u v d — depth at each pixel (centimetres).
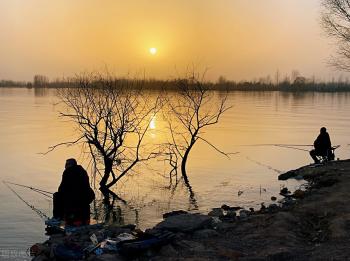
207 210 1647
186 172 2442
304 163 2800
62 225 1351
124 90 2223
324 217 1248
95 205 1745
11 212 1630
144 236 1052
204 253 984
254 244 1049
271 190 1966
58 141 3669
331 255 911
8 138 3862
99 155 2248
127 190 2009
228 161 2834
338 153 3200
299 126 5394
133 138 3803
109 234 1189
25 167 2561
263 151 3309
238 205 1712
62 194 1339
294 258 920
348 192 1523
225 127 5147
